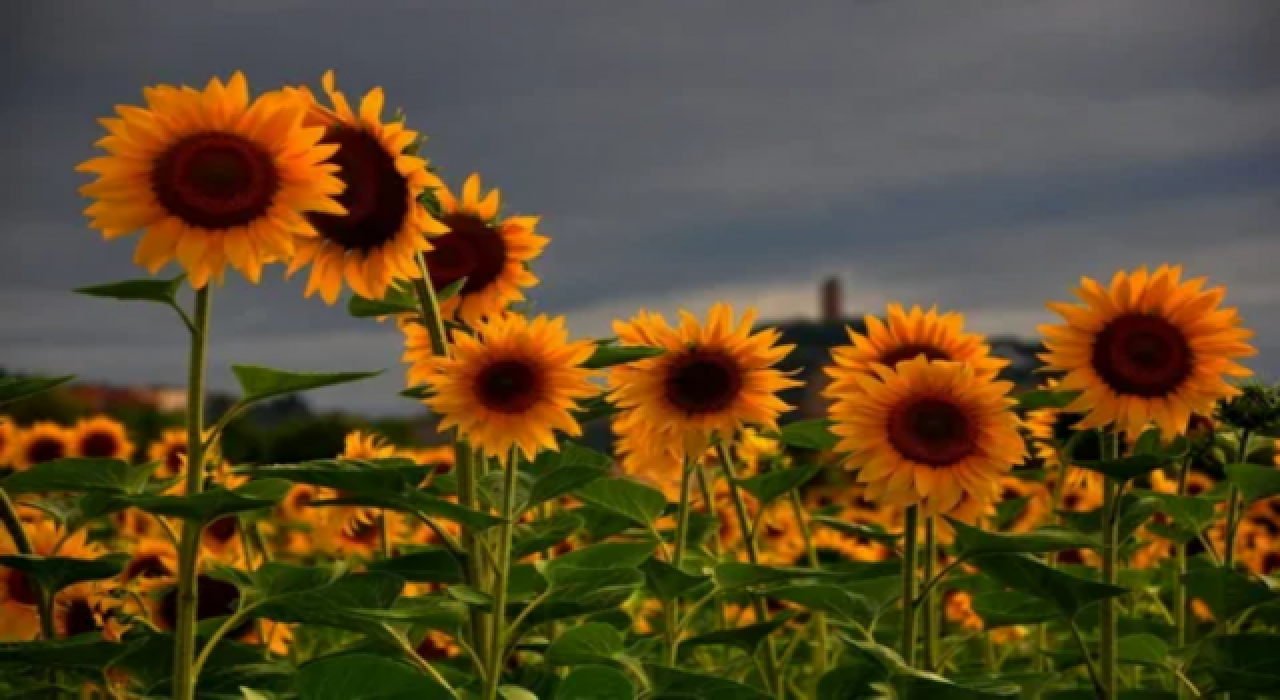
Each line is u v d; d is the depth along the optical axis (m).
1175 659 3.22
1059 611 3.20
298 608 2.95
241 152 2.81
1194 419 3.65
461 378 3.04
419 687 2.83
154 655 3.10
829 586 3.25
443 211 3.47
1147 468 3.14
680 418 3.44
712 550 4.18
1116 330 3.21
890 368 3.37
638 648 3.39
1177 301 3.20
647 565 3.31
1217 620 3.27
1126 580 3.71
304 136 2.82
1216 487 3.70
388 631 3.01
